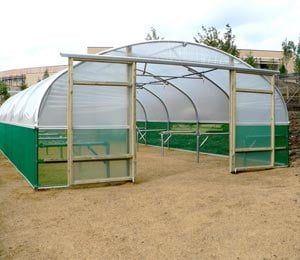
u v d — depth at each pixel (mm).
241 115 7332
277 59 35531
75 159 5855
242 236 3588
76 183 5887
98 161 6055
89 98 5988
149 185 6039
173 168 7887
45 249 3416
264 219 4055
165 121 12492
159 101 11961
